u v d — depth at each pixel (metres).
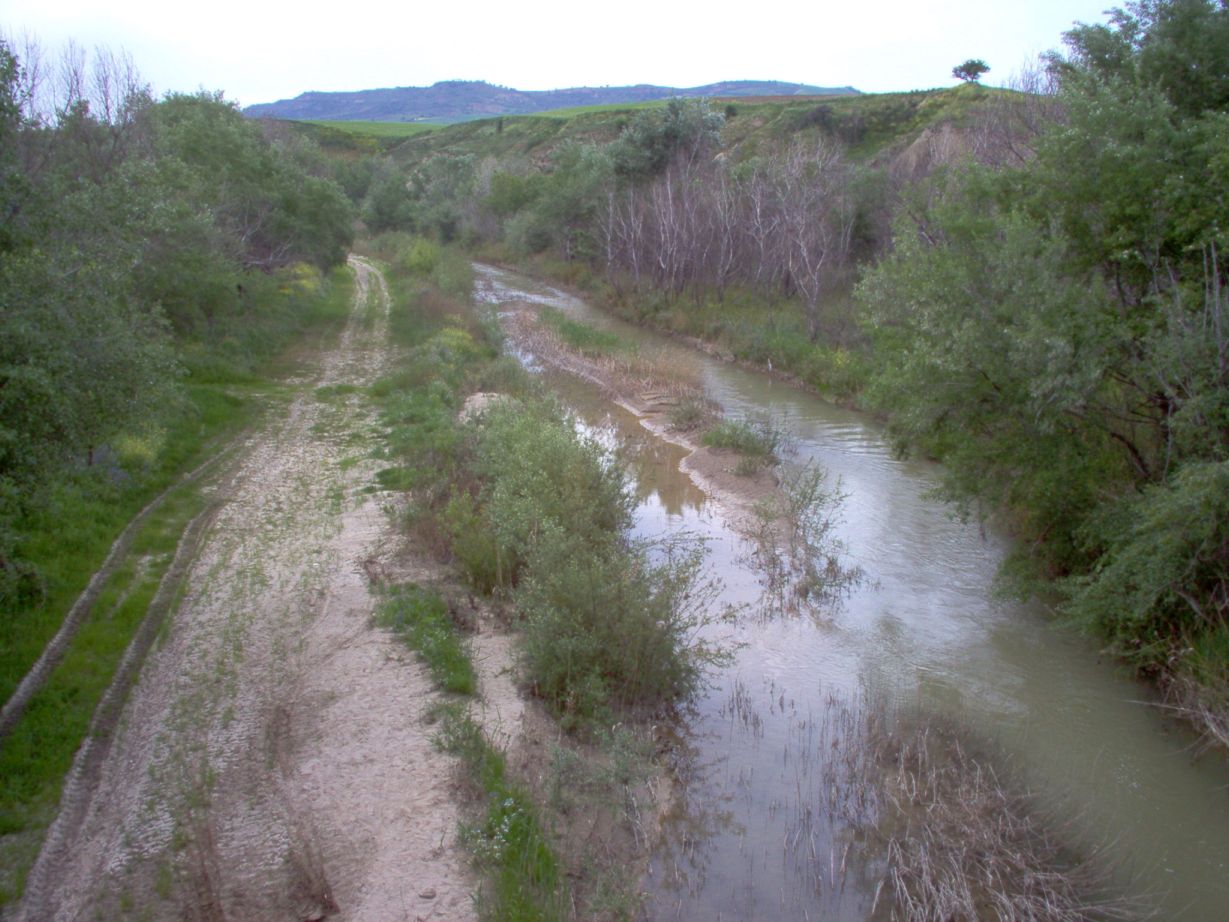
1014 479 10.48
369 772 6.91
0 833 6.08
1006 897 6.12
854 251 31.48
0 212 7.73
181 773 6.89
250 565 10.99
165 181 18.48
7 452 7.02
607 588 8.68
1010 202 11.58
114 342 7.96
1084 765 7.90
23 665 8.12
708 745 8.19
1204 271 9.59
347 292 37.34
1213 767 7.86
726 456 17.53
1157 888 6.43
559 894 5.76
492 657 9.02
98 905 5.48
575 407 22.38
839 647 10.13
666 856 6.71
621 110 91.44
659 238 36.38
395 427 17.64
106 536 11.34
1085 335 9.62
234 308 23.52
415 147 103.69
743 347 27.56
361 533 12.14
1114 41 12.28
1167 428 9.84
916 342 10.77
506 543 10.42
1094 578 9.68
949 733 8.30
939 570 12.24
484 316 31.47
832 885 6.44
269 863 5.89
